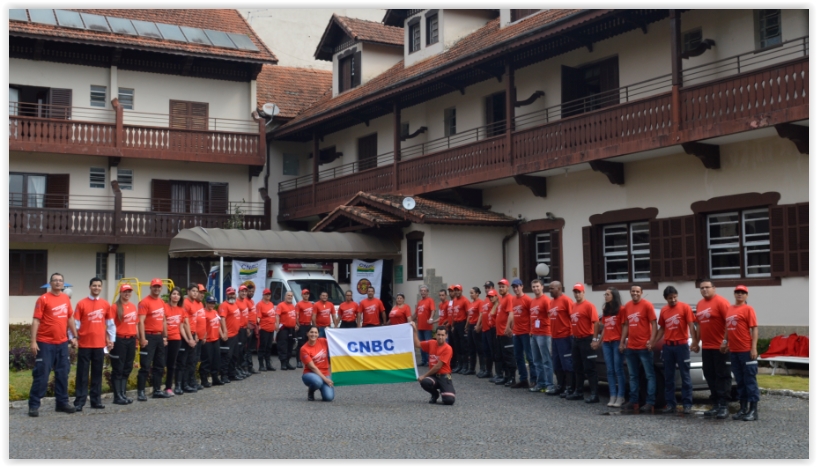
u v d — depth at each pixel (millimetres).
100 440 10352
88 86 30312
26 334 22938
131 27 30984
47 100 29719
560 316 14031
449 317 18109
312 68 40656
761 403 12883
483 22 28953
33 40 29016
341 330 14344
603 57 21406
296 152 33750
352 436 10484
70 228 29000
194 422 11656
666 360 12180
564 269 22062
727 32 18578
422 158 24797
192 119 31969
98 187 30391
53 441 10320
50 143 28734
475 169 22969
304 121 30172
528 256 23156
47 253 29562
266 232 22906
